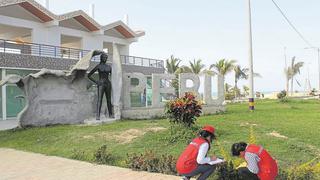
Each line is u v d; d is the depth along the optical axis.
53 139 12.89
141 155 9.02
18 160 10.34
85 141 12.09
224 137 11.11
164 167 8.32
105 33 36.06
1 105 24.61
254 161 5.63
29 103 15.91
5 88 24.83
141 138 11.51
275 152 9.27
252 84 21.50
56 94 16.84
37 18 29.33
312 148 9.58
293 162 8.50
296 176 6.93
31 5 27.73
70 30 32.34
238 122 14.02
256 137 10.88
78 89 17.61
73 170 8.81
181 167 6.23
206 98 20.31
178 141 10.84
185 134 11.07
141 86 18.89
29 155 11.07
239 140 10.62
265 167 5.60
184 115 11.50
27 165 9.60
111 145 11.23
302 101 34.75
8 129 16.27
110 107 17.67
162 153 9.84
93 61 28.75
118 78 17.88
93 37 34.56
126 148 10.70
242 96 60.47
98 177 8.03
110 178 7.90
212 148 9.83
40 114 16.27
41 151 11.56
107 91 17.55
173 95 19.73
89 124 16.12
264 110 21.45
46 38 30.12
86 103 17.81
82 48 33.50
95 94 18.19
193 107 11.57
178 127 11.50
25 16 28.56
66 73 17.05
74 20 32.31
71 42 36.22
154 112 19.02
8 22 27.34
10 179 8.15
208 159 6.22
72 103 17.36
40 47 27.70
